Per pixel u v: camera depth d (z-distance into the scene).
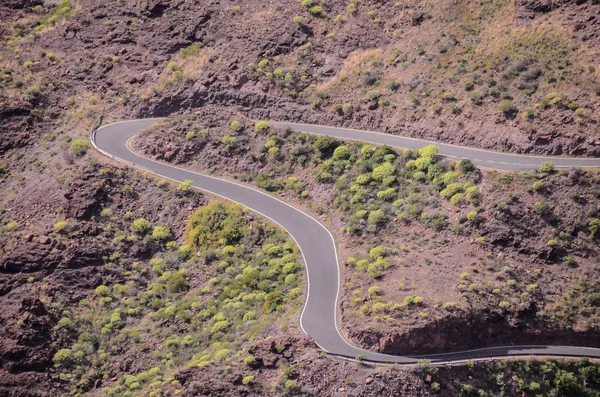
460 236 71.69
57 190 85.94
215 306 73.25
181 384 63.28
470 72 86.44
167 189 86.00
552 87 80.44
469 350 64.19
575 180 71.50
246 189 85.31
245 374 62.53
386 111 88.19
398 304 65.06
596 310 64.94
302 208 81.75
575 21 84.88
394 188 78.62
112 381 68.44
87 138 93.56
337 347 63.97
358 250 74.06
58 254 77.75
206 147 90.00
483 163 77.62
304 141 88.00
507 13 89.88
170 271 78.69
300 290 70.88
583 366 62.97
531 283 67.19
